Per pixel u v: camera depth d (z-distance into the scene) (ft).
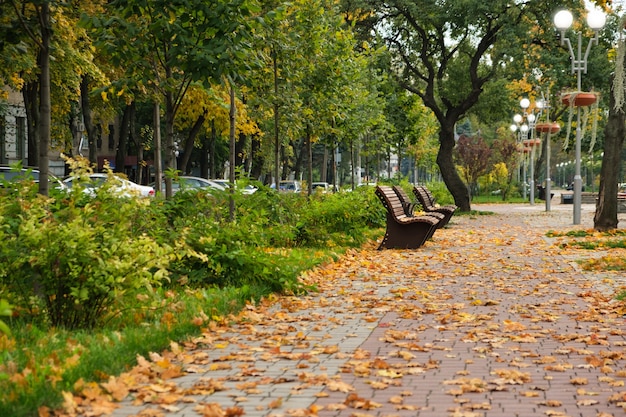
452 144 129.90
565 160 437.58
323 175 178.81
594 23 83.87
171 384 20.47
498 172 231.71
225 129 121.70
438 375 21.71
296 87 76.43
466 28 119.14
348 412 18.22
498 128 299.17
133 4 37.99
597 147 196.85
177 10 37.32
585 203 188.85
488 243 67.87
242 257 36.09
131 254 26.71
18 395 18.19
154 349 24.13
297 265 41.83
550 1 113.29
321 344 25.90
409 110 135.64
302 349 25.23
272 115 73.82
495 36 119.24
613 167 76.43
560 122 196.85
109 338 24.62
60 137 119.75
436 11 117.19
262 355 24.09
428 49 126.93
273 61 66.18
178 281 35.12
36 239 25.54
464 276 44.55
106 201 30.25
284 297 35.73
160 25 36.68
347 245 59.41
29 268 26.17
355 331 28.27
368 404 18.52
